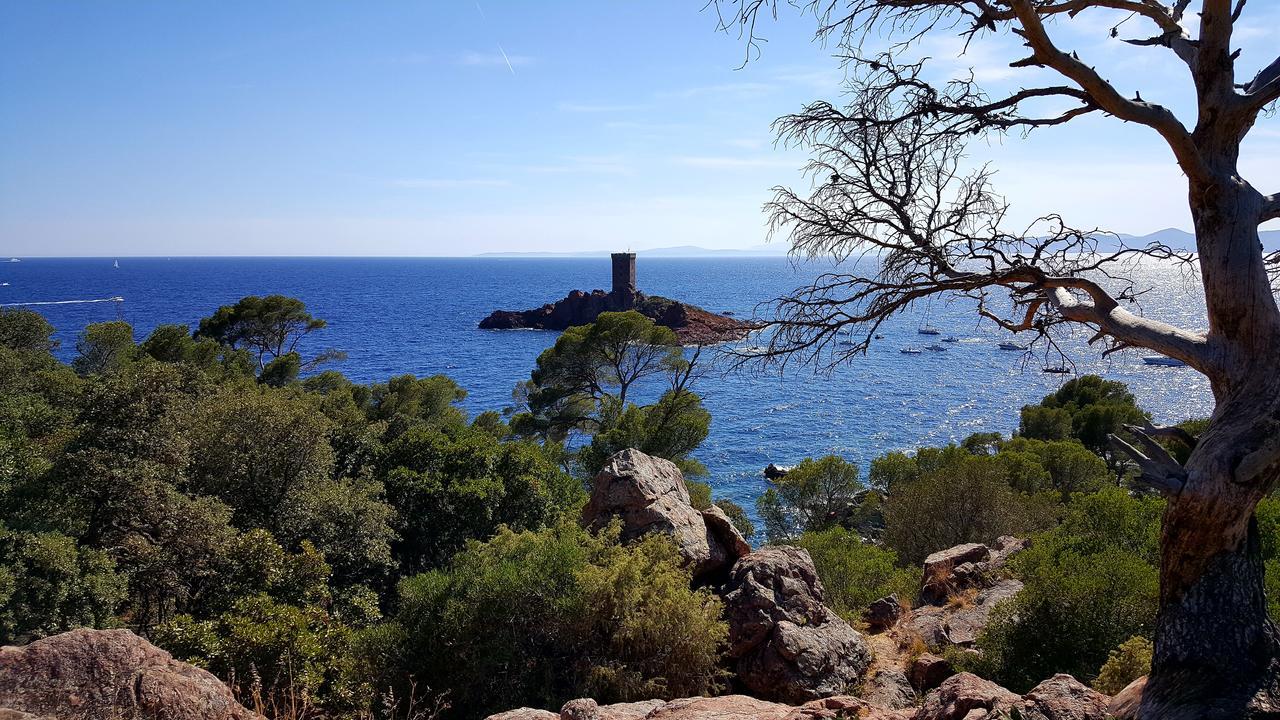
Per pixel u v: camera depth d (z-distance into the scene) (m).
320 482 21.69
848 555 18.41
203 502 17.02
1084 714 5.25
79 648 5.17
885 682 10.37
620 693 9.48
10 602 12.37
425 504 25.20
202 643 9.30
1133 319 5.55
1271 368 4.88
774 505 35.53
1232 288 4.97
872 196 6.87
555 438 39.31
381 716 9.46
